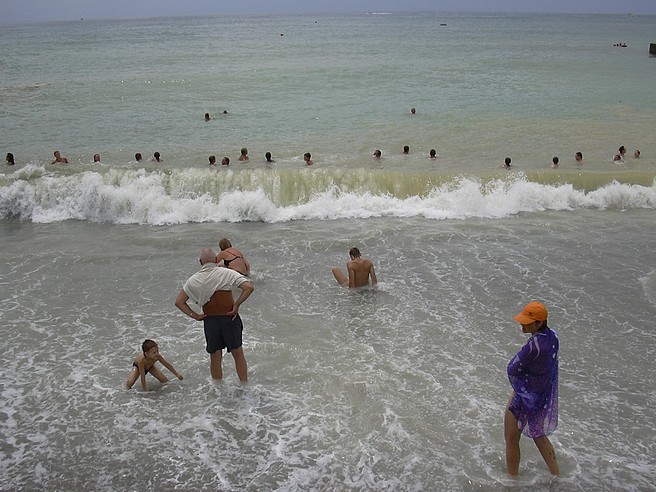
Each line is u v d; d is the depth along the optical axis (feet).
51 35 354.74
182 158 57.36
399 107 84.58
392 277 35.06
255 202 46.09
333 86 105.40
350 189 49.55
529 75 120.78
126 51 194.29
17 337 28.45
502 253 38.32
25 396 23.82
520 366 18.31
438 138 65.62
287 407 22.95
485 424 21.66
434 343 27.66
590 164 54.39
